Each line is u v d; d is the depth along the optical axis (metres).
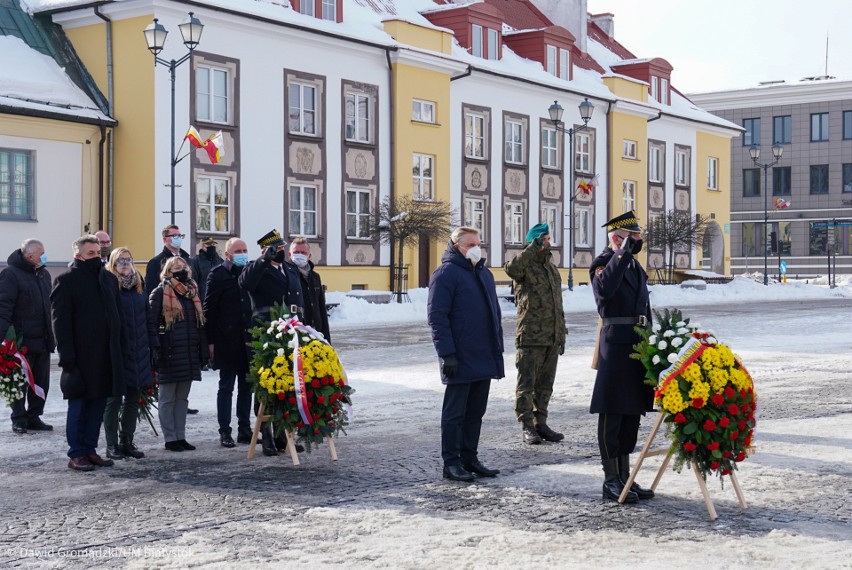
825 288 48.66
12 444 10.04
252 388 9.13
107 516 7.09
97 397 8.77
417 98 33.94
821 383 14.03
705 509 7.15
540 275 9.77
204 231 27.53
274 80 29.31
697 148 49.97
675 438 6.96
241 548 6.22
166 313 9.62
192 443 10.14
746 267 72.62
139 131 26.56
